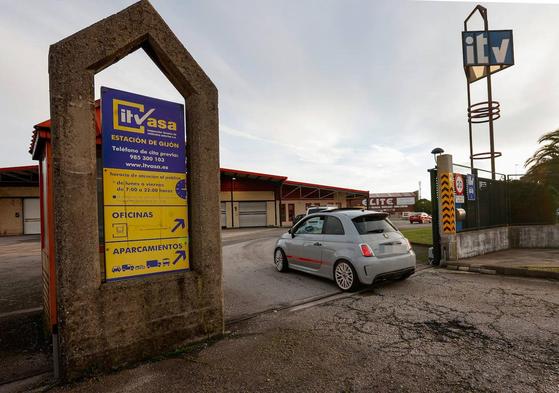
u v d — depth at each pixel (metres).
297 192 32.72
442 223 7.70
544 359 2.85
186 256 3.54
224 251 11.54
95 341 2.79
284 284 6.14
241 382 2.61
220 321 3.62
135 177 3.21
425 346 3.20
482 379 2.54
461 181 8.40
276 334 3.64
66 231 2.69
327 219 6.15
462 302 4.64
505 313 4.11
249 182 29.78
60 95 2.71
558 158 13.08
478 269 6.86
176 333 3.27
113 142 3.08
